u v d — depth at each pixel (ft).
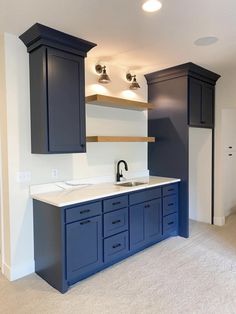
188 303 7.02
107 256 8.84
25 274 8.63
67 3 6.37
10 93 8.21
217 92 13.46
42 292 7.64
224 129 14.07
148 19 7.29
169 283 8.03
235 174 16.01
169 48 9.50
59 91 8.32
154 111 13.04
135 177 12.62
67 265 7.64
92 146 10.80
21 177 8.51
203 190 14.26
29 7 6.53
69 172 9.94
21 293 7.61
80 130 8.93
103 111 11.23
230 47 9.43
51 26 7.61
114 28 7.82
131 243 9.77
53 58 8.13
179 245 11.03
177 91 12.03
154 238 10.85
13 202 8.36
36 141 8.45
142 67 11.82
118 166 11.61
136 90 12.62
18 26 7.59
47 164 9.22
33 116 8.52
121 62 11.09
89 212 8.22
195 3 6.47
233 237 11.94
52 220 7.82
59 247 7.58
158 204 11.02
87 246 8.18
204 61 11.08
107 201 8.82
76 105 8.80
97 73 10.92
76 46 8.64
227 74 12.99
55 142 8.26
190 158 14.70
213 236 12.08
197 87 12.29
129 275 8.55
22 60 8.43
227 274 8.54
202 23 7.56
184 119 11.86
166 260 9.62
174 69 11.84
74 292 7.62
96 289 7.76
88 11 6.79
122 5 6.52
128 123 12.32
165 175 12.73
